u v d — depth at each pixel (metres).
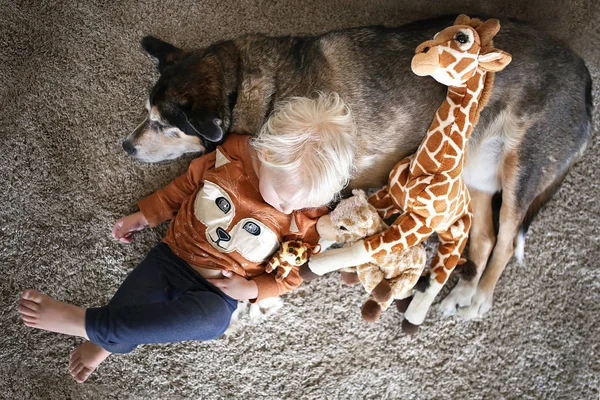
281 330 1.97
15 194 1.97
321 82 1.81
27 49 2.06
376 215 1.68
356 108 1.80
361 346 1.98
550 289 2.02
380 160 1.89
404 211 1.69
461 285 1.97
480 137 1.85
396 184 1.73
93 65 2.07
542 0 2.12
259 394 1.93
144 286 1.68
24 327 1.90
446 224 1.69
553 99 1.77
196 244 1.71
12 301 1.91
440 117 1.61
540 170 1.83
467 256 2.01
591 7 2.12
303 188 1.55
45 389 1.88
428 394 1.96
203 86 1.75
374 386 1.96
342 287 2.00
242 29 2.12
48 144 2.01
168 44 1.90
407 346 1.98
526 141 1.81
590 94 1.86
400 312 1.93
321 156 1.53
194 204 1.74
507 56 1.49
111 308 1.58
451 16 1.92
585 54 2.11
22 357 1.88
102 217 1.99
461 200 1.68
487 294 1.98
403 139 1.85
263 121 1.84
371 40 1.82
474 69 1.51
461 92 1.58
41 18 2.08
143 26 2.11
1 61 2.04
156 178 2.03
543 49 1.78
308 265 1.71
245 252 1.71
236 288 1.70
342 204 1.68
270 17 2.13
